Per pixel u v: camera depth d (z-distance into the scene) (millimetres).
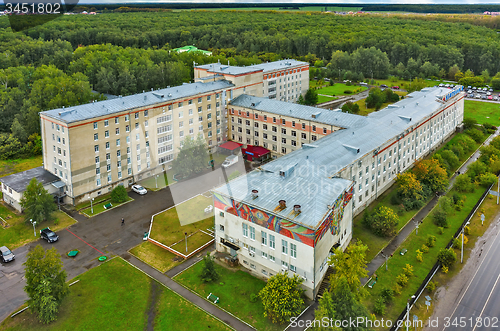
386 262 60156
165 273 60094
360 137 80125
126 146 86938
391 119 91562
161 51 186000
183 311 52219
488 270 60344
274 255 55375
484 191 86000
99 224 73750
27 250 66312
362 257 49125
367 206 78062
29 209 72000
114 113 82312
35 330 49344
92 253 65062
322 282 55531
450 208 73688
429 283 56375
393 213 69375
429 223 73125
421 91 124750
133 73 155000
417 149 97250
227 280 58094
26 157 107250
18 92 120562
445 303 53656
